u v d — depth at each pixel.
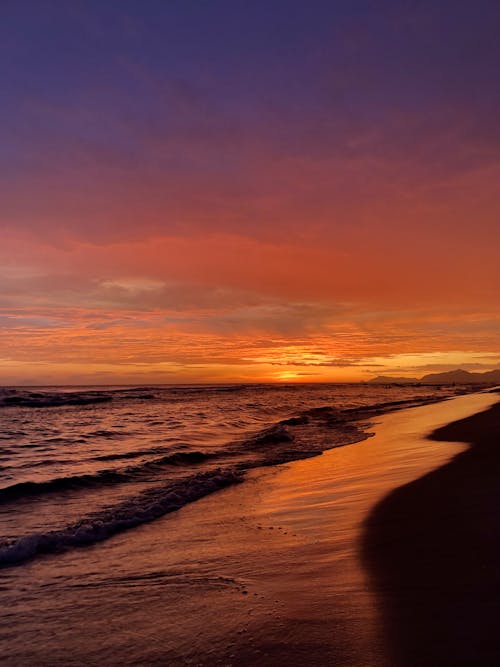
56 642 3.75
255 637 3.62
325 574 4.80
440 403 40.47
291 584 4.63
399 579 4.45
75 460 14.03
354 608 3.94
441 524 6.01
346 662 3.15
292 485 10.13
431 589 4.14
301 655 3.30
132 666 3.37
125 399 54.12
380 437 18.09
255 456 14.49
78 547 6.32
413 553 5.09
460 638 3.29
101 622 4.07
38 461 13.84
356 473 10.77
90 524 7.15
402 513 6.79
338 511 7.40
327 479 10.43
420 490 8.10
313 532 6.45
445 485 8.26
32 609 4.38
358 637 3.46
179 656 3.45
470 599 3.85
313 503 8.22
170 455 13.88
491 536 5.31
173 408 39.34
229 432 22.27
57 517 7.89
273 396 66.94
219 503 8.77
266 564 5.29
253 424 26.25
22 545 6.08
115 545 6.37
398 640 3.36
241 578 4.92
